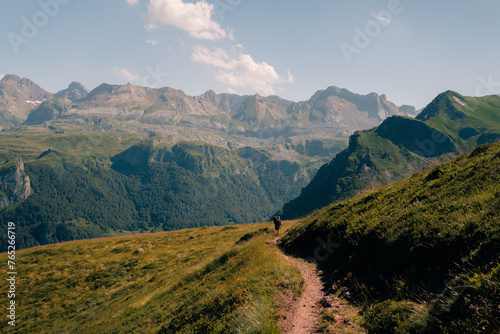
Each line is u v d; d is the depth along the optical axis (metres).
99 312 26.33
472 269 6.95
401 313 7.50
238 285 13.80
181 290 21.73
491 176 11.12
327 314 9.48
